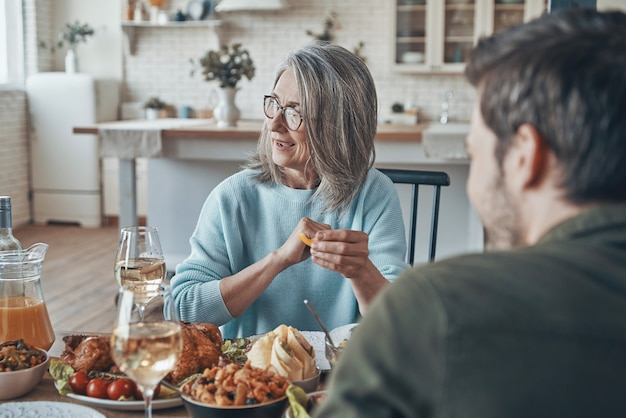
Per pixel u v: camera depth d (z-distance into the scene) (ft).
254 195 5.82
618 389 2.00
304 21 23.50
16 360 4.09
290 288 5.63
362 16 23.25
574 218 2.19
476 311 2.04
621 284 2.09
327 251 4.87
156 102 23.66
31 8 22.98
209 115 23.54
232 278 5.30
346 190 5.61
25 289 4.63
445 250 15.44
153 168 16.28
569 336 2.00
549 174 2.19
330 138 5.43
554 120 2.11
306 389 3.96
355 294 5.15
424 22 22.12
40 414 3.66
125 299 3.25
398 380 2.08
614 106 2.06
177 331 3.28
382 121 22.93
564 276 2.09
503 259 2.18
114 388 3.88
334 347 4.09
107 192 23.49
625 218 2.14
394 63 22.43
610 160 2.08
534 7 21.54
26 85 22.97
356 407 2.10
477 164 2.38
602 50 2.10
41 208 23.38
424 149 14.01
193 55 24.17
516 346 2.00
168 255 16.43
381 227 5.81
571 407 1.99
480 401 2.00
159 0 23.66
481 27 21.88
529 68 2.15
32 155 23.15
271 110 5.51
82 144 22.91
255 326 5.75
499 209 2.32
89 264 18.38
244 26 23.79
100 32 24.20
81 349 4.12
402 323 2.11
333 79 5.37
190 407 3.60
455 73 22.57
